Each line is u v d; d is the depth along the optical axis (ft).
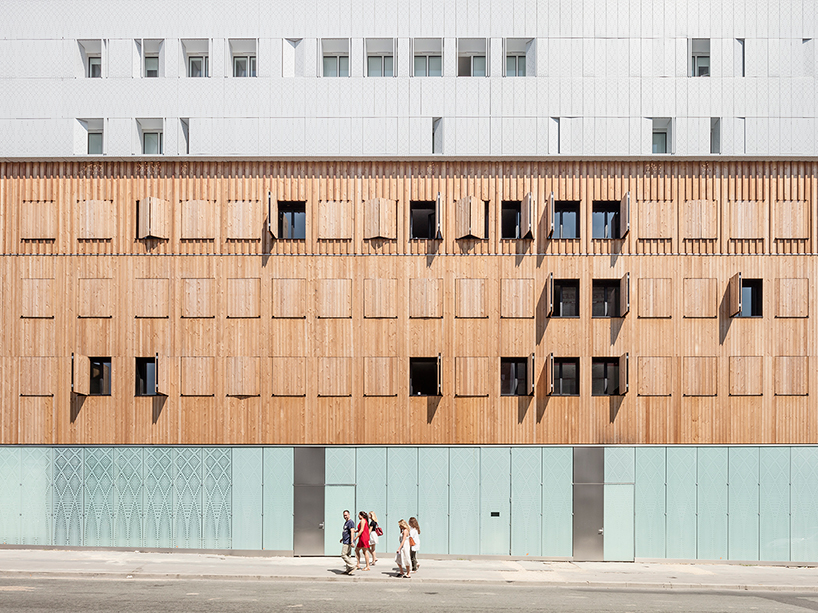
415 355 91.66
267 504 91.04
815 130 96.32
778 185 93.35
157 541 91.15
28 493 91.61
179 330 92.22
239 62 101.86
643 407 91.30
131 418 91.66
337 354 91.97
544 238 93.04
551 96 97.40
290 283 92.38
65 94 98.73
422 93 97.66
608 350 91.71
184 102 98.12
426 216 94.53
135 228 93.45
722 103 96.84
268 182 93.97
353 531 78.95
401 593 67.26
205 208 93.50
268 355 91.97
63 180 94.02
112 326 92.22
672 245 92.63
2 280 92.84
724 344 91.50
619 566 86.94
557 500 90.89
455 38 98.94
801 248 92.48
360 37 98.99
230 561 84.99
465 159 93.86
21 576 74.90
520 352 91.76
